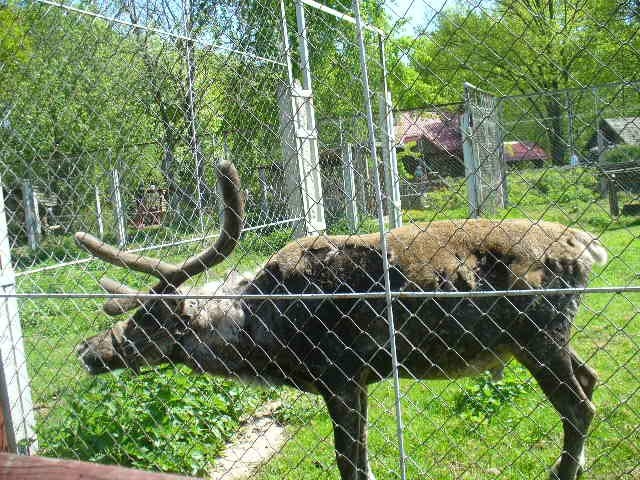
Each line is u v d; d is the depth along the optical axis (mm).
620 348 6090
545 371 3877
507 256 3900
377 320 3982
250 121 5512
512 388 5328
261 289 4188
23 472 2412
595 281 7738
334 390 4055
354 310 4004
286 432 5289
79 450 4512
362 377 4105
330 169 5781
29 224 4996
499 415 5031
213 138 5434
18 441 4250
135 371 4238
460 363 4074
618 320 6742
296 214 6273
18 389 4262
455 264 3934
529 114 2994
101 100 4754
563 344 3869
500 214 4230
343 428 4027
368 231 5695
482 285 3900
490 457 4352
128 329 4168
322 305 4055
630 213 5082
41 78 4488
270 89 5941
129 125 5008
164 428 4633
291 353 4152
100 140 4824
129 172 5188
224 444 5148
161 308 4137
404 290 3934
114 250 4219
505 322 3895
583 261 3914
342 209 5891
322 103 5328
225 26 5422
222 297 3139
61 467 2363
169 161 5242
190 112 5277
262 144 5539
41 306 6398
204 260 3932
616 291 2439
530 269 3855
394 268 3979
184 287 4461
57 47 4492
